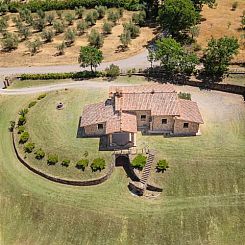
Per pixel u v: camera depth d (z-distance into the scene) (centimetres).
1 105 8506
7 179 6869
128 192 6531
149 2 11912
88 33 11188
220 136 7225
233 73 8731
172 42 8744
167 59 8712
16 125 7800
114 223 6081
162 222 6053
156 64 9462
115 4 12506
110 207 6294
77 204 6359
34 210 6359
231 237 5841
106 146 7106
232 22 10862
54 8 12638
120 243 5878
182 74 8875
